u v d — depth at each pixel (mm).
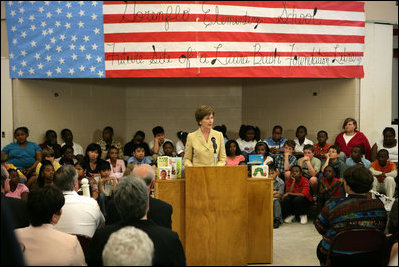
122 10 6297
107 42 6352
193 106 9234
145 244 1709
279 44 6520
